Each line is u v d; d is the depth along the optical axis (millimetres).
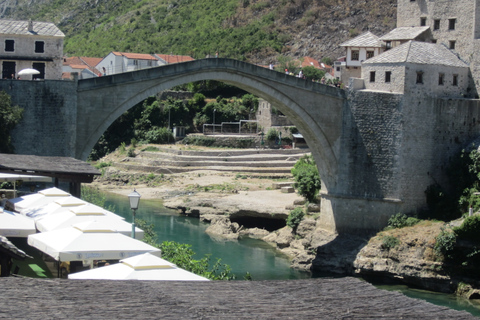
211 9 188625
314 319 14578
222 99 138625
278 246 65438
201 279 22000
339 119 61125
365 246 56875
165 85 55938
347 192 60656
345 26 182500
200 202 81688
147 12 192875
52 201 36219
